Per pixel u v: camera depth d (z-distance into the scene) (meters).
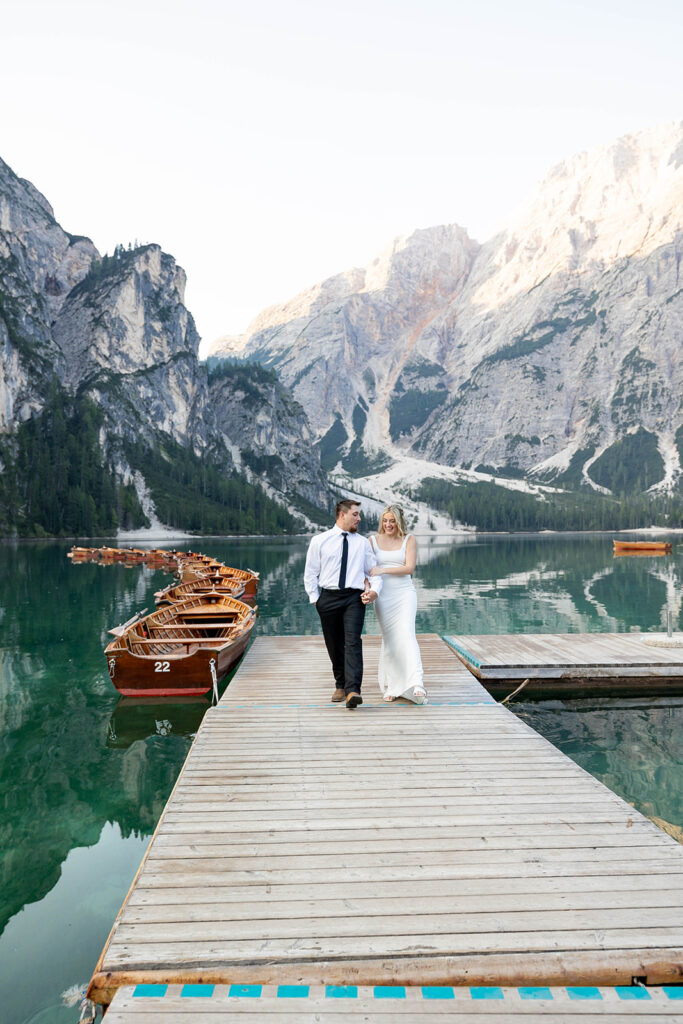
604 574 42.28
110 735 9.64
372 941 3.29
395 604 8.00
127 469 175.50
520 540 141.00
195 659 11.16
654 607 24.70
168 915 3.53
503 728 6.97
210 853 4.23
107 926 4.87
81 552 66.12
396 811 4.89
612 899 3.68
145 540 127.62
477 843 4.36
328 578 7.62
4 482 133.12
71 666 14.40
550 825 4.64
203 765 5.88
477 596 28.86
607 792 5.24
